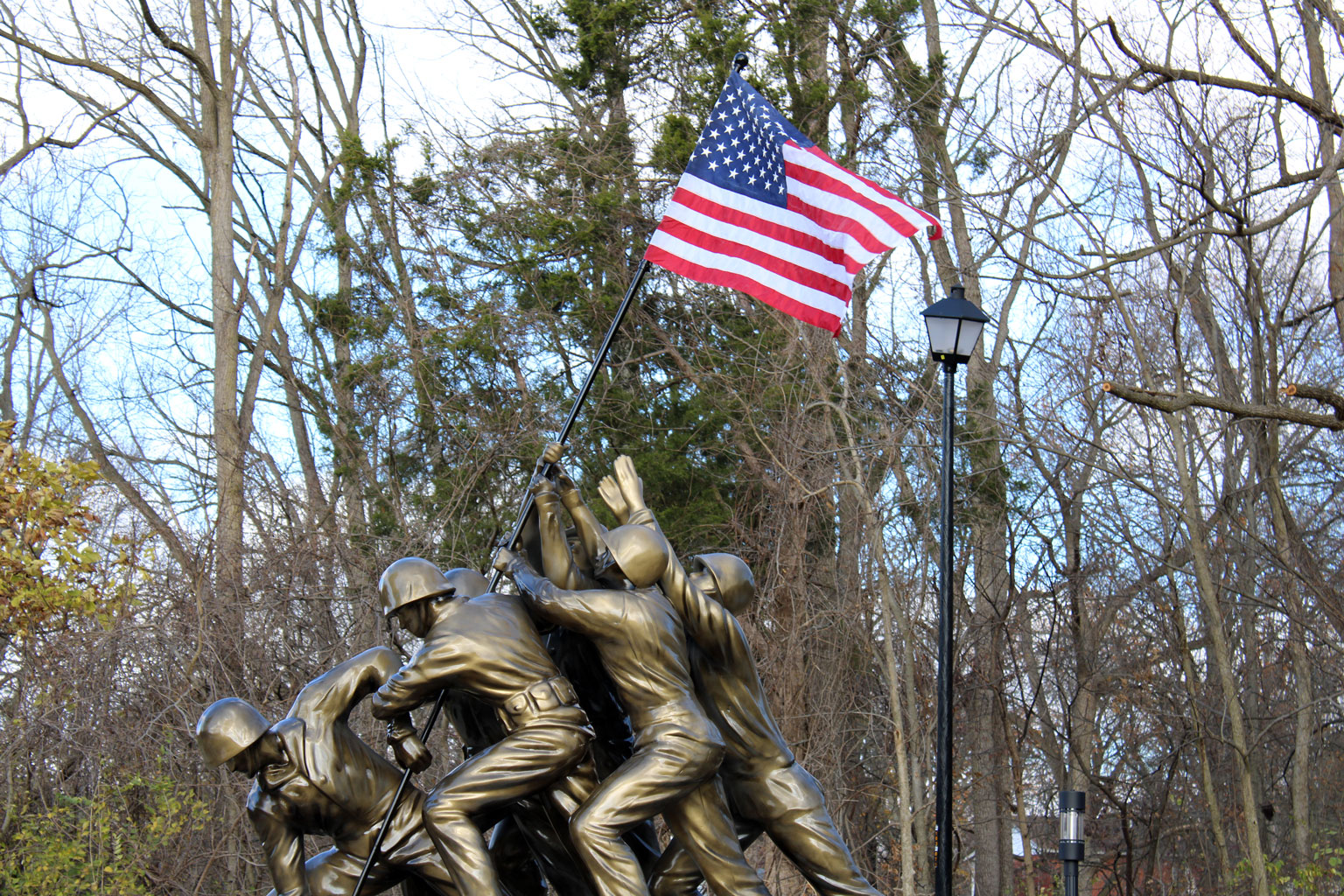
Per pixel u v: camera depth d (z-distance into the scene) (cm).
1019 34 2038
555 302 2281
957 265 2655
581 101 2677
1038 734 2597
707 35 2298
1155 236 1988
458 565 2052
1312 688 2244
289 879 650
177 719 1577
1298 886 1970
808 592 1967
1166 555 2216
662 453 2123
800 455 1978
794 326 2100
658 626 654
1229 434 2177
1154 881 2517
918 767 2025
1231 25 1883
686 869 675
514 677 637
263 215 3070
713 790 664
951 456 1209
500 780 625
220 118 2603
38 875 1339
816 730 1872
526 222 2331
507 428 2120
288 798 648
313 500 2459
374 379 2169
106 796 1430
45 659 1511
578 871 668
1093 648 2378
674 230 886
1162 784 2509
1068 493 2430
